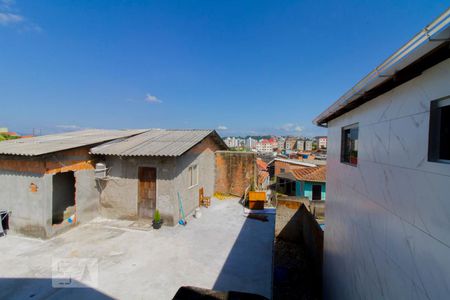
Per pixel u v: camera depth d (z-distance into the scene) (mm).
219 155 12359
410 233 1868
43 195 6375
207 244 6551
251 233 7438
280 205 7918
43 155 6137
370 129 2752
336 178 4367
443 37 1275
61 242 6395
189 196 8914
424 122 1713
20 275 4883
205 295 2393
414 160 1834
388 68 1779
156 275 5000
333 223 4516
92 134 10211
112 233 7059
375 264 2537
